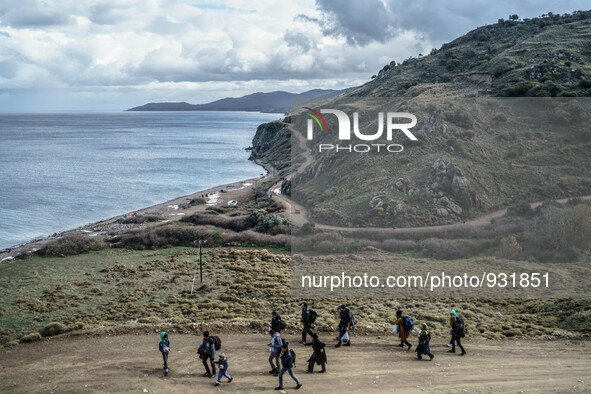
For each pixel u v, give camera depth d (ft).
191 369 55.98
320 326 71.82
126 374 54.65
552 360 55.83
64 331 81.71
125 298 108.88
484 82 192.95
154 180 445.37
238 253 151.74
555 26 340.59
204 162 590.55
